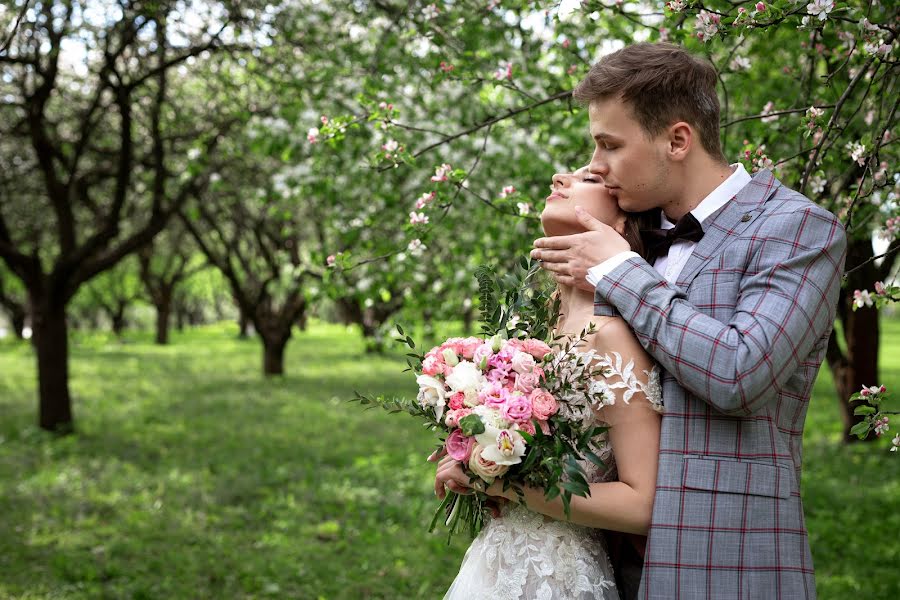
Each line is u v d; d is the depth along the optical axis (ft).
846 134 11.95
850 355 28.86
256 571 17.24
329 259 12.05
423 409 5.91
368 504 22.41
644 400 5.50
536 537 5.95
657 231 5.90
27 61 24.75
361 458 28.27
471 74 13.05
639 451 5.49
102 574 17.03
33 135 28.94
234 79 29.22
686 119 5.60
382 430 34.63
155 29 27.04
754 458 5.34
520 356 5.64
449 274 22.70
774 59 16.01
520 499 5.68
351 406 41.86
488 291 6.43
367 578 17.16
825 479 24.90
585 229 5.99
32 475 25.43
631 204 5.83
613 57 5.77
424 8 14.28
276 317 57.88
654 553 5.31
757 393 4.98
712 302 5.47
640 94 5.58
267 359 55.52
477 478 5.79
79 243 50.01
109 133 34.78
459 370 5.69
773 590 5.24
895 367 64.64
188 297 144.87
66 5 24.41
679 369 5.15
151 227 31.65
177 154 32.91
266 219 54.44
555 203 6.12
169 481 24.97
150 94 31.22
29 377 54.54
